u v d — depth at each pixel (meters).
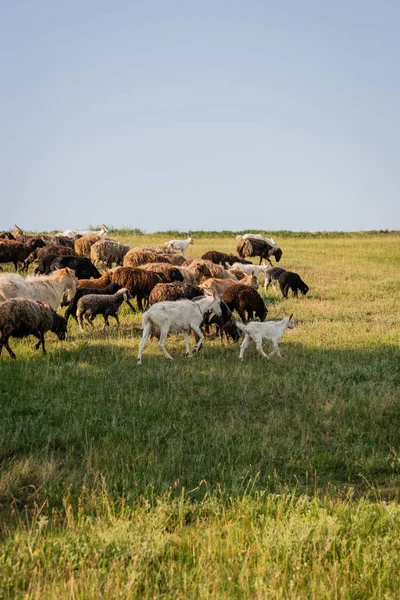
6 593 6.26
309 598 6.40
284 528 7.70
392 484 9.88
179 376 15.05
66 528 7.97
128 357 17.12
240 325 17.30
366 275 38.00
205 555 7.19
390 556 7.24
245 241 39.88
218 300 18.42
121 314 23.61
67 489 9.01
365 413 12.82
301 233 65.50
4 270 33.97
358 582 6.68
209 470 10.13
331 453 11.03
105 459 10.30
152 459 10.35
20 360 16.25
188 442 11.31
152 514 8.25
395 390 14.17
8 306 16.11
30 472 9.65
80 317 20.50
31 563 6.92
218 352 18.12
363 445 11.32
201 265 25.83
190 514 8.54
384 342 19.77
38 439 11.12
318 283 33.94
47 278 20.59
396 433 11.98
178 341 19.41
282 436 11.65
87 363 16.19
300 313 25.02
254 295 21.00
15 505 8.79
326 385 14.77
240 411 13.09
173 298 20.23
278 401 13.75
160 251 31.16
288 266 40.81
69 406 12.66
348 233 66.75
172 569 6.85
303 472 10.30
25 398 13.30
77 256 29.27
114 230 58.81
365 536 7.80
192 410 13.05
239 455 10.66
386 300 29.30
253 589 6.50
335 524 7.82
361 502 8.69
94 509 8.55
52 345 17.97
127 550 7.19
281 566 6.90
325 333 21.12
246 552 7.29
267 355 17.89
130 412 12.65
